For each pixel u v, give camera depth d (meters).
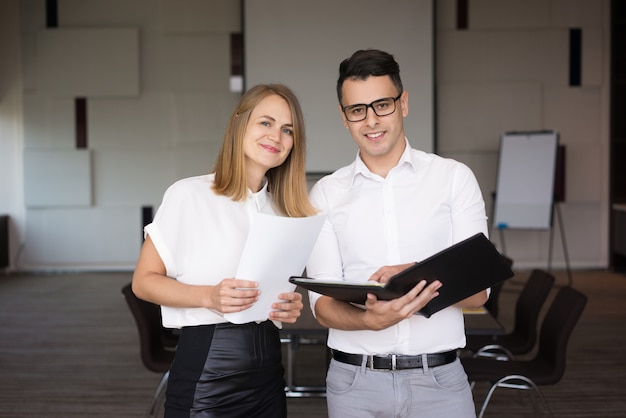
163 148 10.43
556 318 3.80
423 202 2.32
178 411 2.20
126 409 4.69
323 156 9.92
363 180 2.37
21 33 10.32
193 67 10.35
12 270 10.52
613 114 10.28
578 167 10.42
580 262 10.53
